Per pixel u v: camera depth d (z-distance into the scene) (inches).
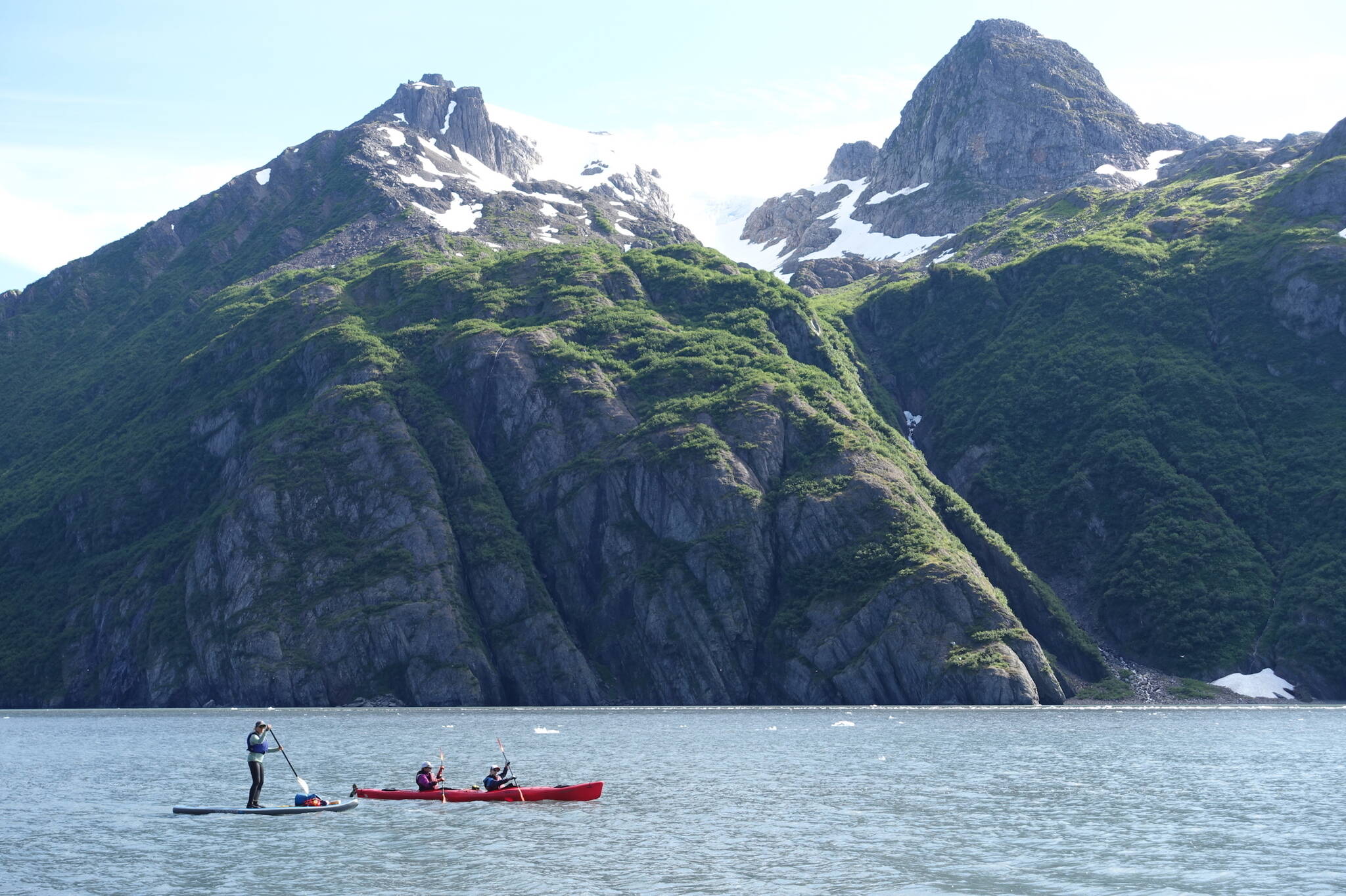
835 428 7381.9
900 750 3981.3
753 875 2081.7
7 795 3073.3
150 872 2142.0
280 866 2181.3
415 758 3801.7
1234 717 5354.3
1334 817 2630.4
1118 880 2043.6
